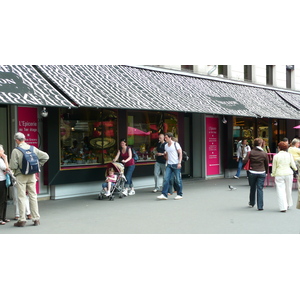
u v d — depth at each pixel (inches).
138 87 507.5
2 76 374.3
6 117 445.4
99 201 454.6
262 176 403.9
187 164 696.4
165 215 376.2
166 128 607.8
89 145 502.3
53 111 460.4
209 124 699.4
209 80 688.4
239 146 701.9
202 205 428.8
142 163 561.9
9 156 444.1
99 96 430.9
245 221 351.3
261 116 647.1
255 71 811.4
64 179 468.8
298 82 947.3
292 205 423.2
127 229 319.6
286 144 401.1
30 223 345.7
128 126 552.7
